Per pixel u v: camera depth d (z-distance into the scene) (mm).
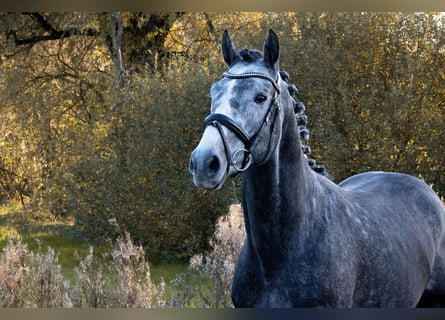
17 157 13078
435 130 9070
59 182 10578
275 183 2682
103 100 12609
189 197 9359
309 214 2807
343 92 8969
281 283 2752
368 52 9227
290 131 2750
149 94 9891
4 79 13008
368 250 2977
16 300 5281
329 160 8992
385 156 8883
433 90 9305
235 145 2447
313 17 9312
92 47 13875
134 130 9797
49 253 5633
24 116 12828
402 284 3139
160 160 9586
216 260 5363
